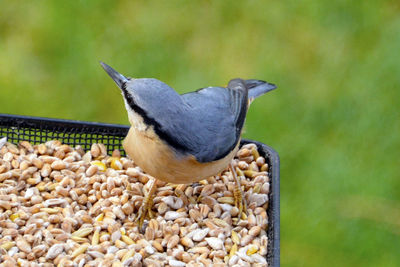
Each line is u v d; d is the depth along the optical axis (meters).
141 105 7.16
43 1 13.48
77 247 7.43
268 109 12.20
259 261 7.57
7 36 13.04
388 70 12.71
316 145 11.76
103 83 12.49
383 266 10.45
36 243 7.46
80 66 12.66
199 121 7.40
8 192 8.21
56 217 7.81
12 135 9.17
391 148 11.72
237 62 12.85
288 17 13.56
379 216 10.95
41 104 12.19
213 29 13.34
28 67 12.63
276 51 13.06
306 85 12.56
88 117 12.17
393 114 12.09
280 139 11.83
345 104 12.26
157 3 13.63
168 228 7.80
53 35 13.06
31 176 8.54
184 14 13.55
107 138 9.30
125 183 8.55
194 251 7.65
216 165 7.56
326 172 11.44
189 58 12.88
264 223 8.11
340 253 10.62
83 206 8.32
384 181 11.30
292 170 11.48
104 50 12.89
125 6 13.56
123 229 7.84
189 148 7.22
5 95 12.21
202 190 8.53
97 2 13.48
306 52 13.04
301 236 10.79
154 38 13.11
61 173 8.60
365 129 11.95
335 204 11.08
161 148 7.20
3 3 13.40
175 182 7.74
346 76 12.68
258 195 8.44
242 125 8.14
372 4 13.61
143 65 12.70
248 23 13.48
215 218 8.15
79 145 9.16
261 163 9.02
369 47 13.10
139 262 7.30
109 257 7.30
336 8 13.63
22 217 7.77
